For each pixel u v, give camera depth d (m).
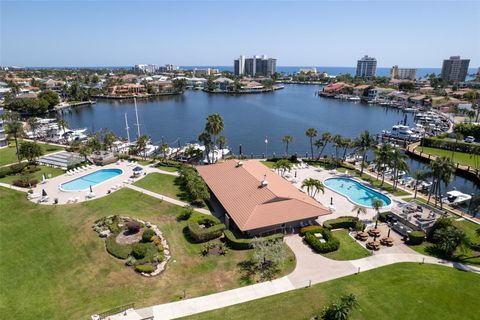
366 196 61.72
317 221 49.56
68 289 33.44
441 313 30.56
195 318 29.48
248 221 43.59
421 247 43.09
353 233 46.41
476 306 31.58
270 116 169.25
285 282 34.94
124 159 79.31
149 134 128.25
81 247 40.69
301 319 29.45
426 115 158.88
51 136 105.94
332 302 30.06
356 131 138.38
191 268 37.09
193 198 55.91
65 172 69.50
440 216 48.28
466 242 39.56
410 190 65.25
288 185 55.44
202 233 42.28
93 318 29.19
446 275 36.53
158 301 31.73
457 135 105.12
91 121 151.25
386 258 40.12
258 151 106.06
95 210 50.72
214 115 76.31
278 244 36.78
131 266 36.94
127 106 199.88
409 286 34.31
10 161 76.56
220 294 32.88
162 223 47.19
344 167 77.88
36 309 30.64
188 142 112.31
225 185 55.62
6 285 33.69
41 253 39.34
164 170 71.50
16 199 54.09
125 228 44.94
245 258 39.28
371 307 31.02
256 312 30.31
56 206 51.91
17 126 78.69
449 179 53.75
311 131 85.31
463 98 199.50
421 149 102.88
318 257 39.84
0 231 43.88
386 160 63.47
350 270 37.38
